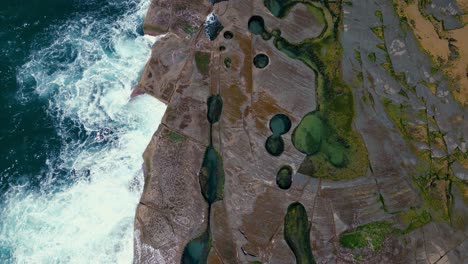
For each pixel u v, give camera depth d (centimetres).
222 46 2870
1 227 2653
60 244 2633
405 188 2642
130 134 2830
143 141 2816
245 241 2577
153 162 2716
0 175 2714
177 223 2616
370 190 2633
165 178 2680
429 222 2602
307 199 2620
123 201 2703
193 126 2750
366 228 2581
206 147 2714
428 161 2694
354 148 2694
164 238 2603
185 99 2805
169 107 2802
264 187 2639
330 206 2611
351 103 2764
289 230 2584
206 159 2695
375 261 2542
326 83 2800
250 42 2873
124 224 2659
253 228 2591
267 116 2745
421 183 2658
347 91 2784
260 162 2675
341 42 2877
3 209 2678
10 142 2762
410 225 2592
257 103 2767
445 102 2792
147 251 2598
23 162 2742
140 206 2659
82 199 2706
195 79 2836
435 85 2822
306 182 2645
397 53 2872
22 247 2627
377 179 2648
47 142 2788
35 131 2800
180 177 2673
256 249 2566
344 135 2714
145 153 2753
